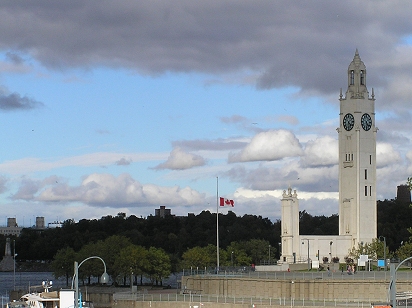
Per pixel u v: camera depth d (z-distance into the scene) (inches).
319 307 7273.6
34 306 7091.5
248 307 7657.5
